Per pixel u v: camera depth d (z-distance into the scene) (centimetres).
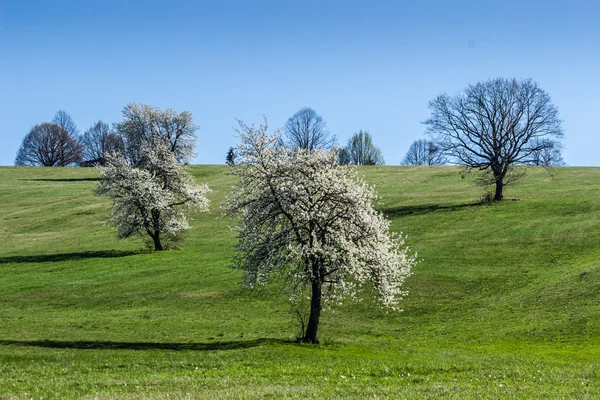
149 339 4084
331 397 2186
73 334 4250
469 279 5809
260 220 3916
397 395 2234
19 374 2673
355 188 3894
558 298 5000
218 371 2781
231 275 6384
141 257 7388
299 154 4000
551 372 2856
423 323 4850
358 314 5172
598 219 7325
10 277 6631
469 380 2630
